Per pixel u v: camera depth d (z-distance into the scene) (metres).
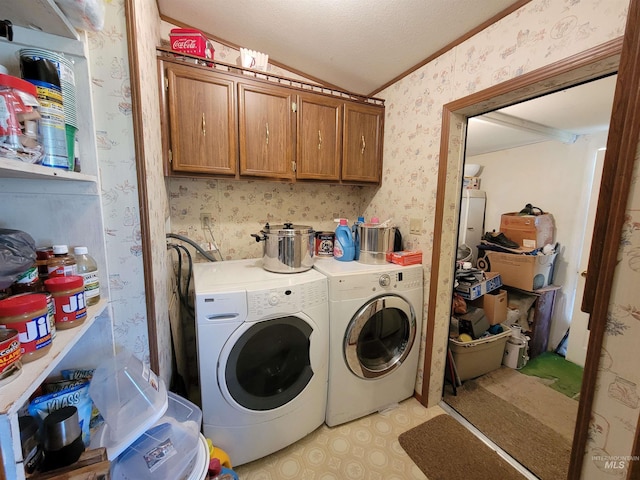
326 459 1.36
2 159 0.42
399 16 1.28
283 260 1.46
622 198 0.46
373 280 1.50
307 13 1.31
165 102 1.31
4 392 0.40
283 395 1.31
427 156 1.63
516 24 1.16
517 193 2.86
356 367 1.51
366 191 2.20
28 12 0.59
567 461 1.36
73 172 0.66
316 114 1.70
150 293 0.91
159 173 1.23
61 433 0.53
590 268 0.53
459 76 1.42
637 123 0.43
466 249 2.69
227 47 1.65
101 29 0.71
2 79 0.47
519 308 2.45
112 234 0.84
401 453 1.40
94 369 0.84
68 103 0.68
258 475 1.28
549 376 2.11
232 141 1.46
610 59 0.92
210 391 1.18
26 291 0.59
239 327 1.17
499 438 1.50
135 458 0.71
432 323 1.66
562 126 2.17
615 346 0.48
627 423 0.47
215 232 1.82
